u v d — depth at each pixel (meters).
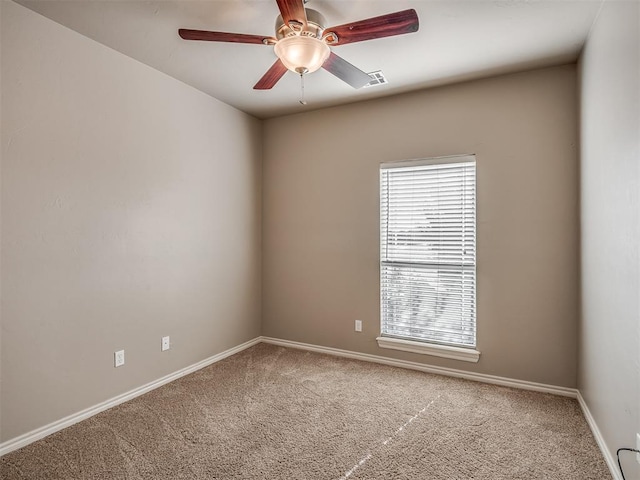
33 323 2.14
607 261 1.96
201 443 2.14
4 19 2.00
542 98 2.82
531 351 2.88
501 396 2.77
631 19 1.61
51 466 1.92
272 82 2.37
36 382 2.15
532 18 2.16
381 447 2.10
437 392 2.84
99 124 2.48
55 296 2.25
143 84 2.79
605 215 2.00
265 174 4.12
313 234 3.82
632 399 1.61
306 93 3.34
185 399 2.71
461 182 3.13
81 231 2.38
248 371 3.27
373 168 3.49
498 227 2.97
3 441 2.01
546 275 2.82
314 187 3.81
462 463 1.95
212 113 3.45
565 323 2.77
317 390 2.87
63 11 2.12
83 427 2.30
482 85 3.02
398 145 3.37
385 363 3.46
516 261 2.92
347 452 2.05
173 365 3.06
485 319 3.03
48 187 2.20
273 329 4.09
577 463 1.95
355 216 3.59
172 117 3.03
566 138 2.75
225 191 3.61
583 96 2.48
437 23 2.22
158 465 1.93
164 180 2.97
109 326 2.56
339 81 3.06
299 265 3.91
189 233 3.21
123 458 1.99
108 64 2.54
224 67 2.85
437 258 3.24
